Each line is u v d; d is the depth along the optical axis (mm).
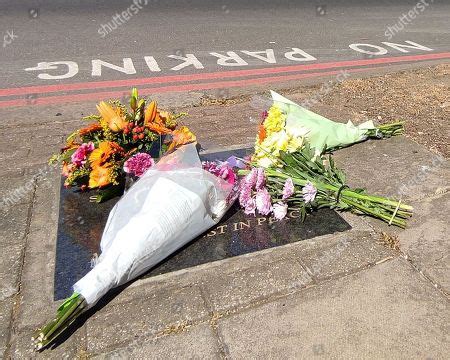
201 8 11312
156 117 3143
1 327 2115
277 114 3338
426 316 2174
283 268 2465
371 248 2617
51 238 2703
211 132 4199
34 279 2391
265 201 2779
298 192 2879
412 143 3943
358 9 12531
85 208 2992
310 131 3525
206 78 6043
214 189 2684
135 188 2617
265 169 3012
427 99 5203
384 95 5352
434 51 7980
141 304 2244
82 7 10641
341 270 2455
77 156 2881
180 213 2461
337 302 2256
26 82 5730
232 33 8781
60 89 5504
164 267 2475
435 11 12867
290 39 8516
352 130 3816
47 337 1955
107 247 2322
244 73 6312
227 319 2168
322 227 2799
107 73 6172
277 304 2248
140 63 6668
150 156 2979
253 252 2582
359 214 2930
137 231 2326
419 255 2566
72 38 7938
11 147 3918
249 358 1972
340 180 3000
